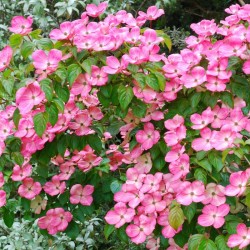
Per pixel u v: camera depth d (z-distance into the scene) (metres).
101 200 2.27
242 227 1.91
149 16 2.26
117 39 2.06
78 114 2.16
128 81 2.09
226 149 1.90
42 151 2.18
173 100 2.15
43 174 2.21
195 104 2.06
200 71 2.04
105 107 2.12
